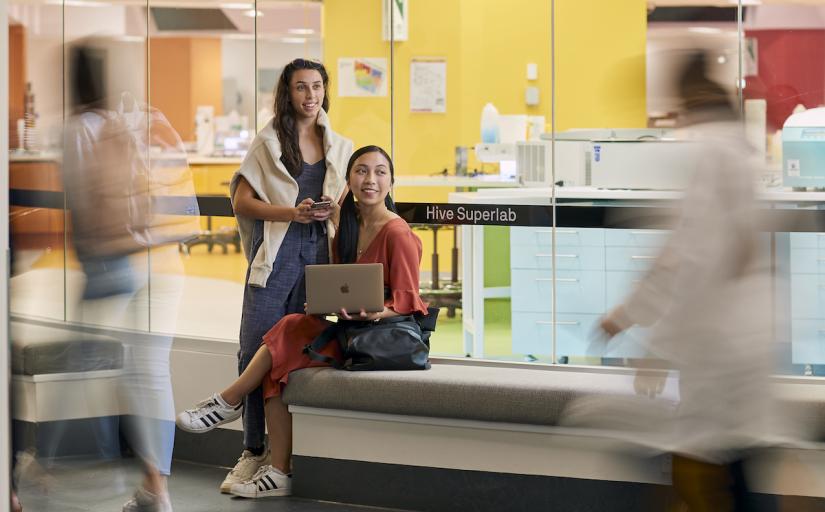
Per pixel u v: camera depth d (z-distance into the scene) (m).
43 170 5.92
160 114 4.36
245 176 4.81
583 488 4.20
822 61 6.89
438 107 6.70
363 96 6.68
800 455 3.81
